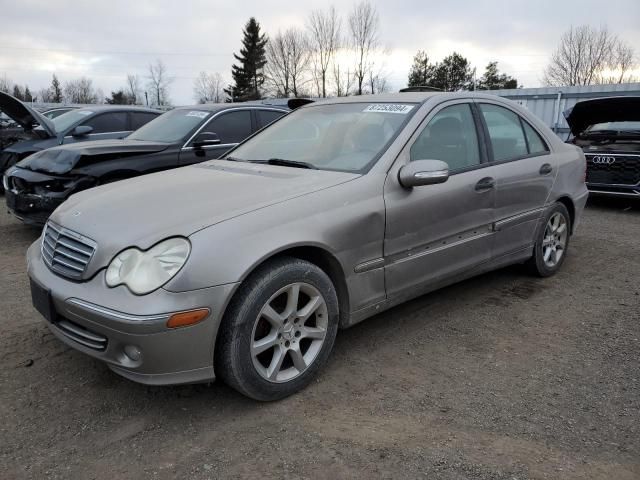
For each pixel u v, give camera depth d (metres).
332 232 2.96
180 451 2.49
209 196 2.97
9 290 4.52
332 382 3.10
